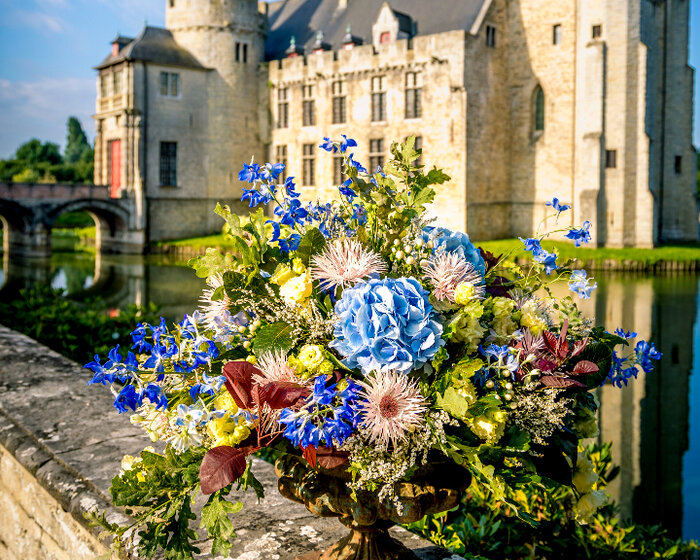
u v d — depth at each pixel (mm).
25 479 4035
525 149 44000
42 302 8758
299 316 2342
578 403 2611
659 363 17500
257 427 2320
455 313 2355
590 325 2668
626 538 4727
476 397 2271
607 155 41531
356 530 2625
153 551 2406
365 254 2412
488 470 2182
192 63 48531
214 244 43781
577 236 2594
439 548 3268
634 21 40156
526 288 2676
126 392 2293
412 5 46250
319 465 2410
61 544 3625
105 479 3514
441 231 2592
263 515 3432
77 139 133500
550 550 4227
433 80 41438
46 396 4785
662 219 47281
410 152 2672
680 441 12375
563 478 2441
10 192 42188
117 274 34812
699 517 9516
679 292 27266
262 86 50375
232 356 2494
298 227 2682
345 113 45750
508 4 43750
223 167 49875
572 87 41875
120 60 46531
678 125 46688
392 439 2225
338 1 50844
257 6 50094
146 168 47312
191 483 2379
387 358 2180
